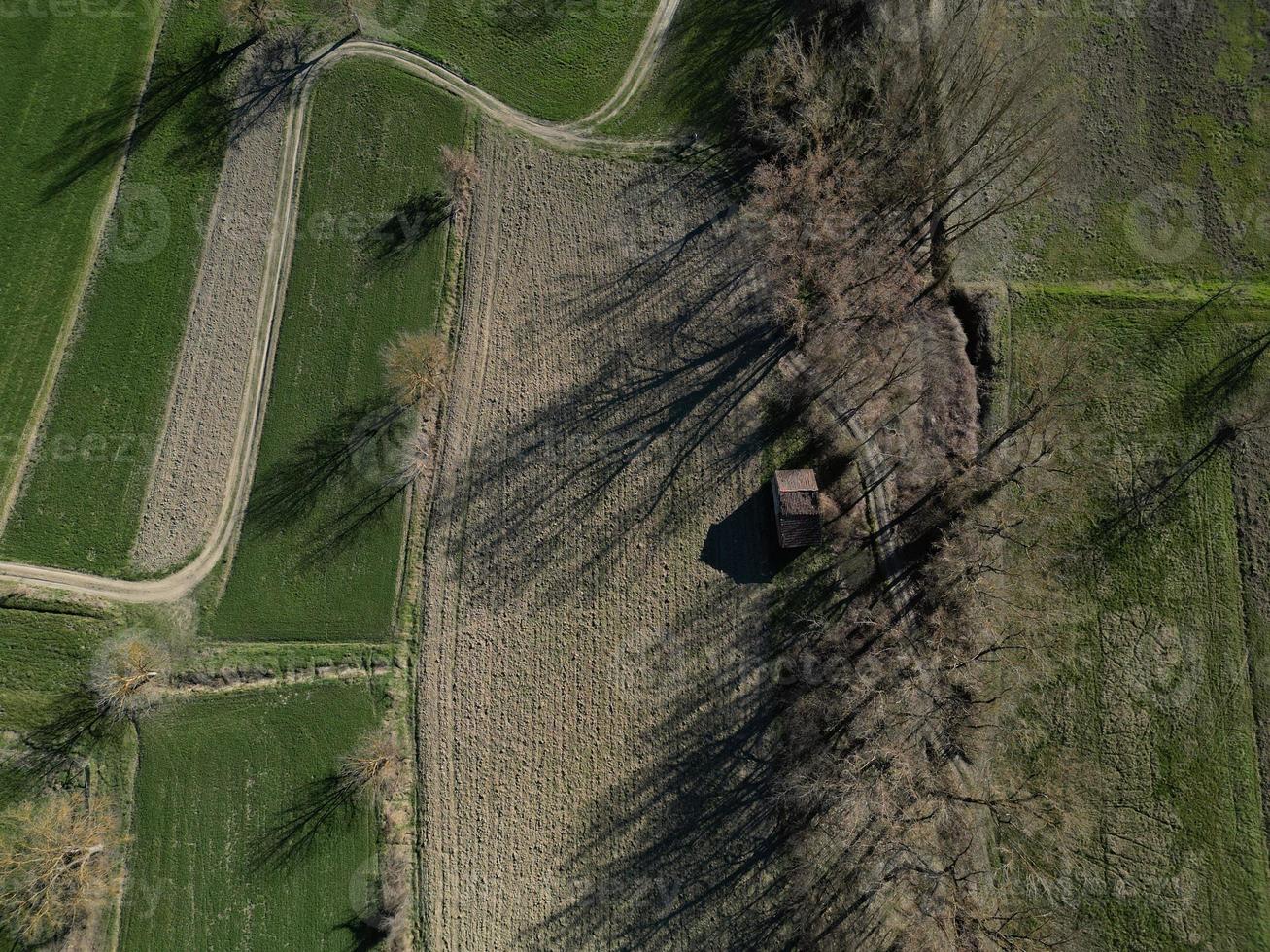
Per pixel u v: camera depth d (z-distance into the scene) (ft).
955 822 111.75
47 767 116.37
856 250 127.65
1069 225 128.36
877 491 121.39
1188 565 116.98
